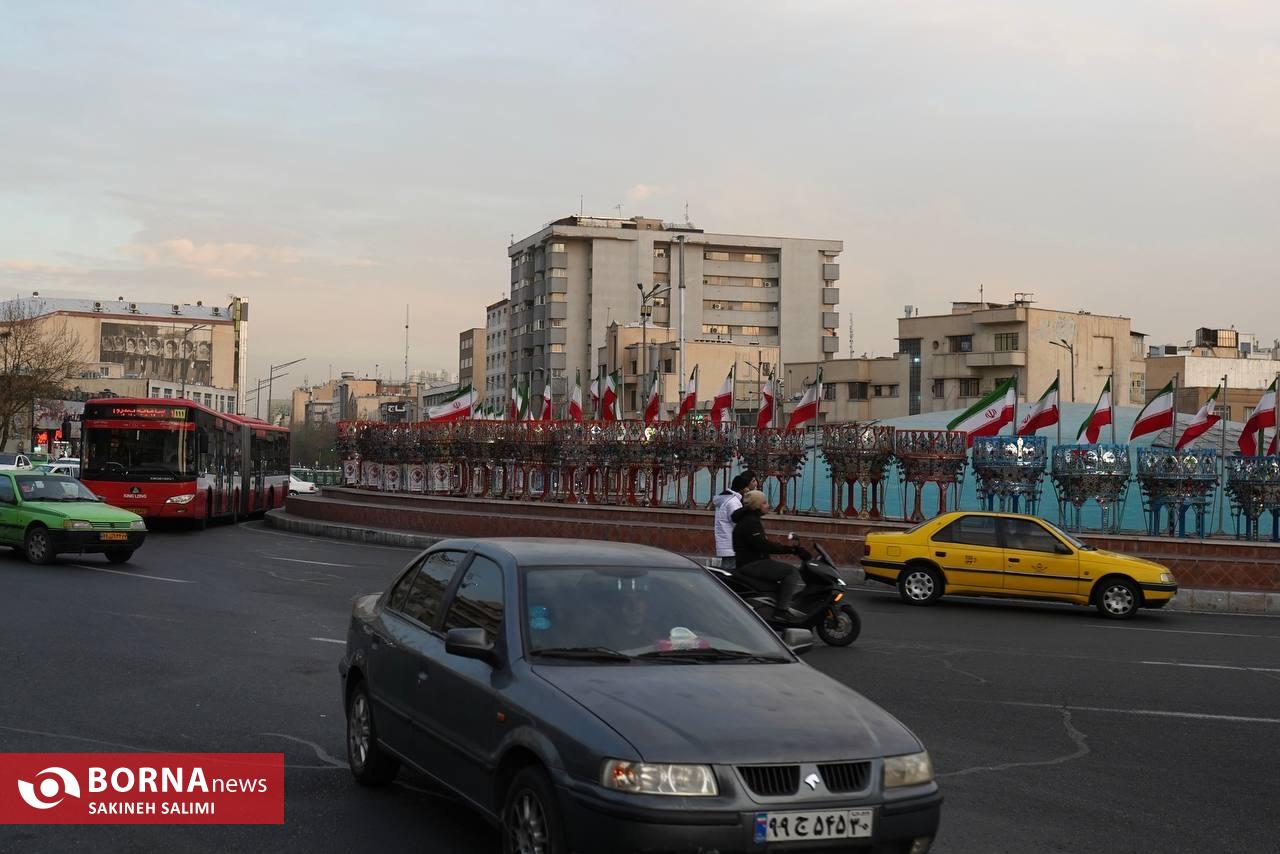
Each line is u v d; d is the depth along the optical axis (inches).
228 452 1363.2
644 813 183.5
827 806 189.6
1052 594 697.0
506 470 1277.1
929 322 3400.6
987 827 264.1
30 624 524.1
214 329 4581.7
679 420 1119.0
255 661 450.6
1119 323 3353.8
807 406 1049.5
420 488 1412.4
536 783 201.5
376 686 278.1
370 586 733.9
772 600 527.8
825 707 211.6
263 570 818.2
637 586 250.2
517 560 249.0
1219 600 770.8
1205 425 944.9
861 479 984.3
